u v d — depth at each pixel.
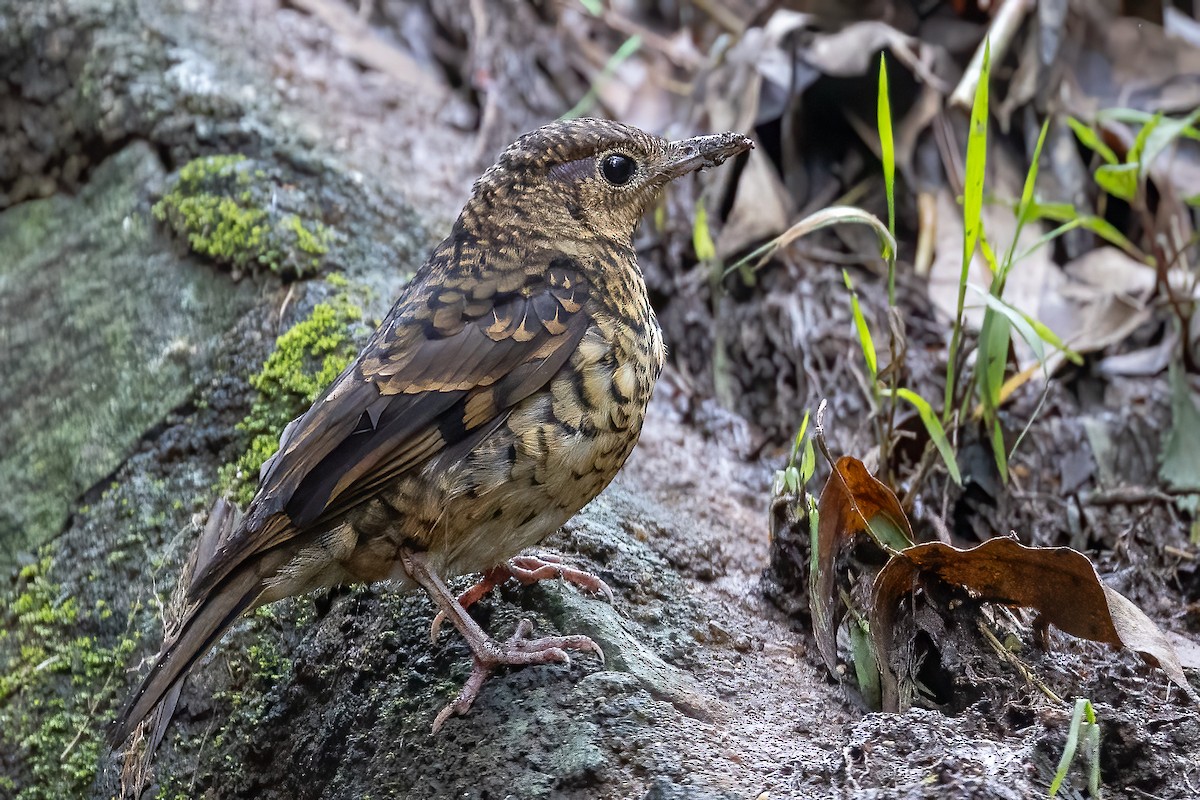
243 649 8.51
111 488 9.70
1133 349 10.27
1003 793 5.69
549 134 7.73
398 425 6.96
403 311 7.39
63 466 9.99
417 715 7.14
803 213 11.37
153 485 9.55
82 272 11.16
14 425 10.48
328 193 10.84
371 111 12.36
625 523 8.59
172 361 10.04
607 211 7.76
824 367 10.40
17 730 9.07
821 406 7.59
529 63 13.05
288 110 11.77
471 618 7.41
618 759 6.41
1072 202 11.02
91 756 8.77
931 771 5.89
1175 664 6.91
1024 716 6.44
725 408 10.69
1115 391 10.03
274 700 8.20
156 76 11.90
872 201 11.38
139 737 8.53
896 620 7.29
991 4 11.69
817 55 11.52
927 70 11.38
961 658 7.12
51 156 12.33
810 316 10.62
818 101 11.66
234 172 10.79
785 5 12.10
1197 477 9.45
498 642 7.30
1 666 9.34
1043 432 9.62
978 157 7.86
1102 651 7.44
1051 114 11.18
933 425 8.26
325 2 13.48
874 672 7.19
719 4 13.09
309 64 12.62
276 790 8.00
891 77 11.51
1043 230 10.93
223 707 8.41
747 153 11.42
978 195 7.96
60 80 12.36
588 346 7.16
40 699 9.10
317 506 6.84
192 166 10.97
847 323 10.54
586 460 7.15
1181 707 6.74
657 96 12.77
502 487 7.02
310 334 9.45
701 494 9.55
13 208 12.44
